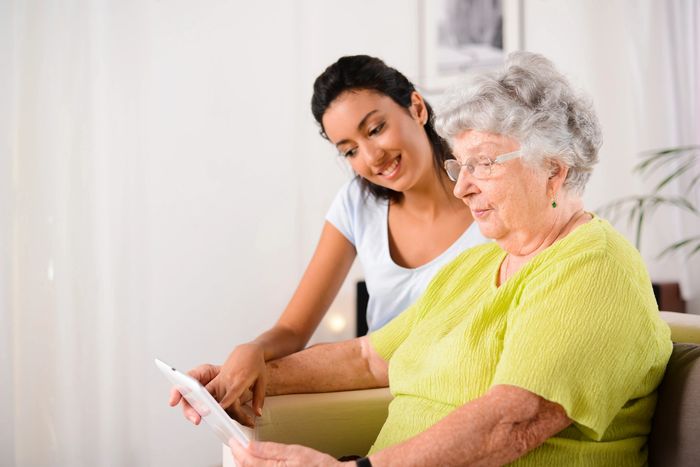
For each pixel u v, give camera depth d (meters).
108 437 3.02
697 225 3.50
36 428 2.93
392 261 2.02
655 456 1.22
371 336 1.70
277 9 3.43
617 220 3.64
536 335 1.10
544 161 1.21
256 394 1.60
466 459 1.08
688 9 3.52
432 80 3.74
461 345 1.26
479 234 1.96
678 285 3.51
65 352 2.97
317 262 2.07
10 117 2.92
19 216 2.92
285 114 3.45
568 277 1.13
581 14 3.69
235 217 3.36
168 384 3.14
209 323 3.30
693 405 1.15
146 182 3.09
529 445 1.09
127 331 3.04
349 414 1.62
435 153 1.97
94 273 3.01
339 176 3.62
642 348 1.12
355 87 1.85
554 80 1.24
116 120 3.05
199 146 3.29
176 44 3.24
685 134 3.54
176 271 3.25
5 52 2.91
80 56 3.00
